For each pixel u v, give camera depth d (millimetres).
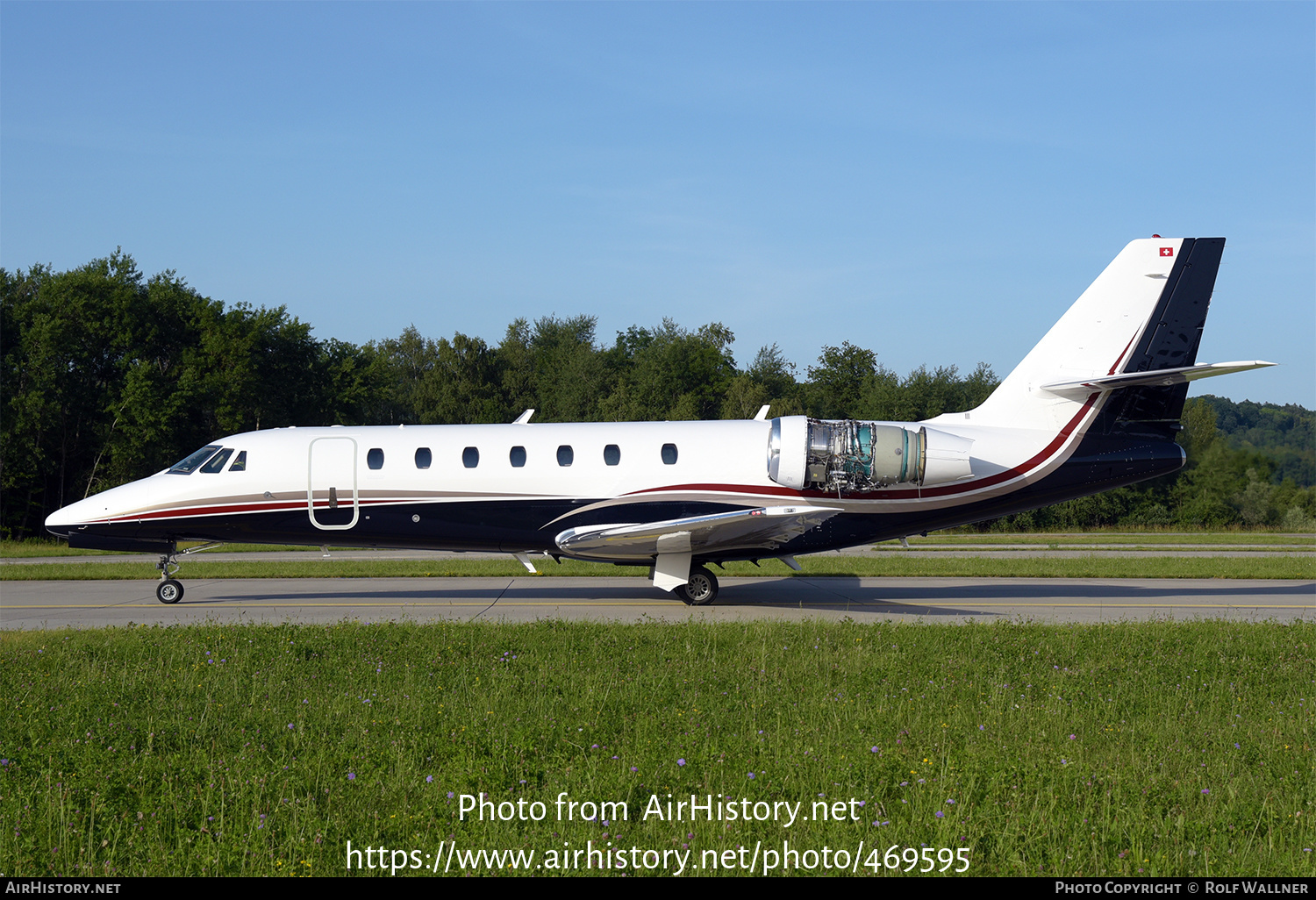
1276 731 7922
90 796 6043
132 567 23750
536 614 15133
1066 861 5289
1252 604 17062
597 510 15938
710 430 16312
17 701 8586
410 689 9078
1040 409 16281
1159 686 9547
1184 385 16031
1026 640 11727
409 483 16125
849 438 15523
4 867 5156
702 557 16391
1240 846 5602
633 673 9891
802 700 8688
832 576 21906
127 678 9531
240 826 5625
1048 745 7426
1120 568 23562
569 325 93812
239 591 18734
